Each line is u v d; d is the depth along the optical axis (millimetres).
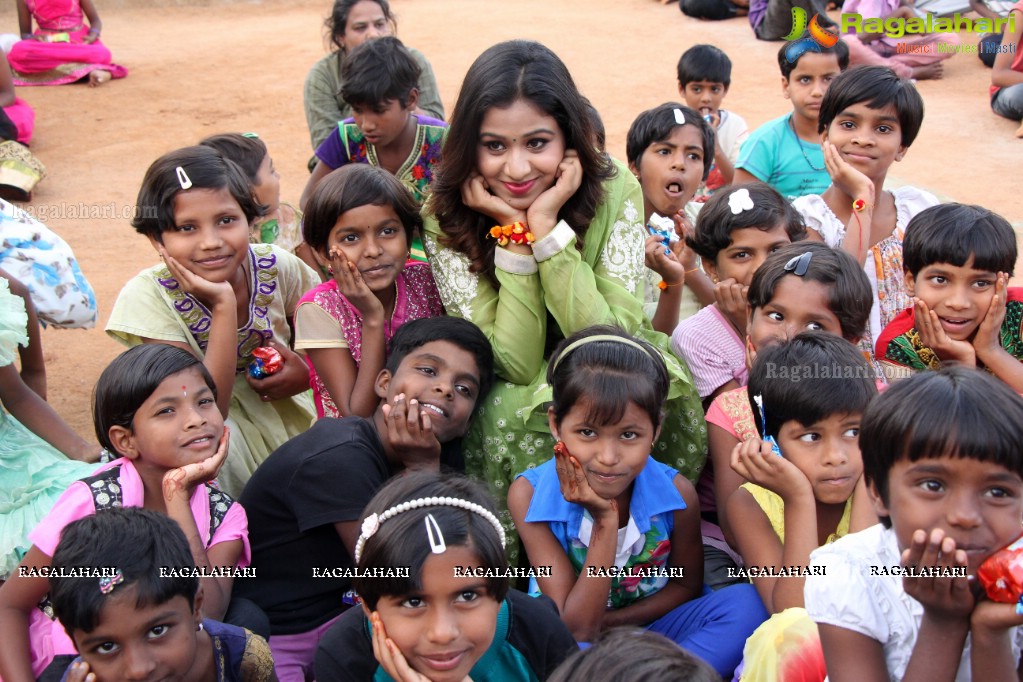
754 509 3223
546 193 3715
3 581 3594
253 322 4137
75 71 11711
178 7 16656
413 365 3416
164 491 3047
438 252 3910
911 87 4504
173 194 3695
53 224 7879
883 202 4672
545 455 3668
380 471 3365
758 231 3939
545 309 3848
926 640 2213
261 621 3164
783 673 2652
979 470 2076
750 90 11031
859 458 2998
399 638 2426
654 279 4793
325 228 3730
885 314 4457
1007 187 8016
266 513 3332
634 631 2068
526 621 2703
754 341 3582
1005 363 3768
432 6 16469
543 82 3643
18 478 3779
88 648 2525
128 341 4020
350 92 5324
